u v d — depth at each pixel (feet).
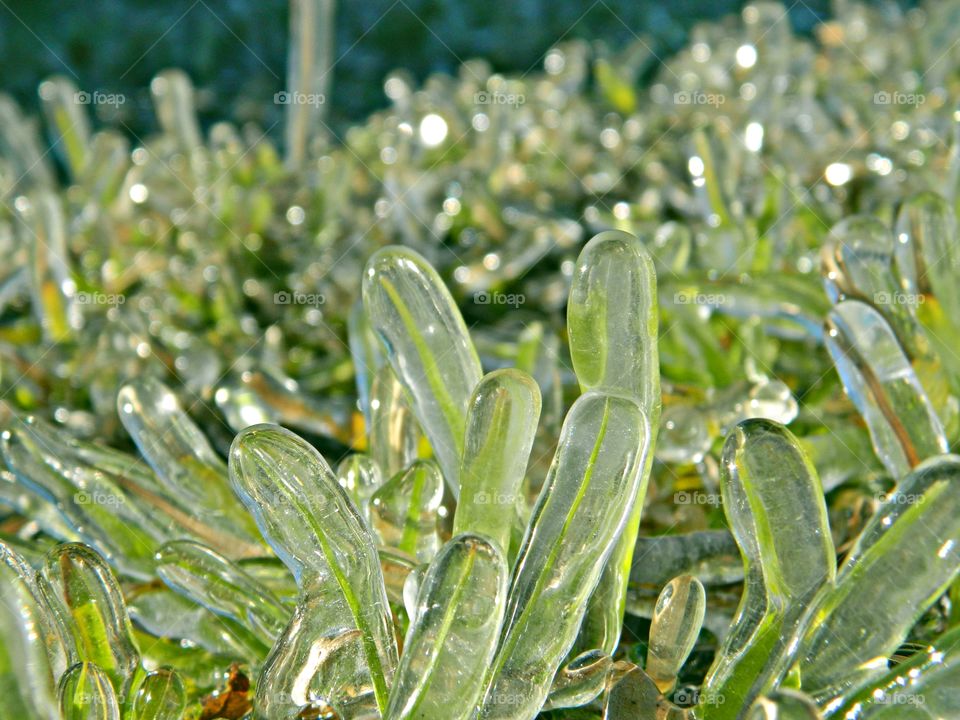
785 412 1.63
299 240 3.07
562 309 2.53
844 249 1.42
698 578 1.34
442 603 1.08
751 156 2.78
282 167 3.78
